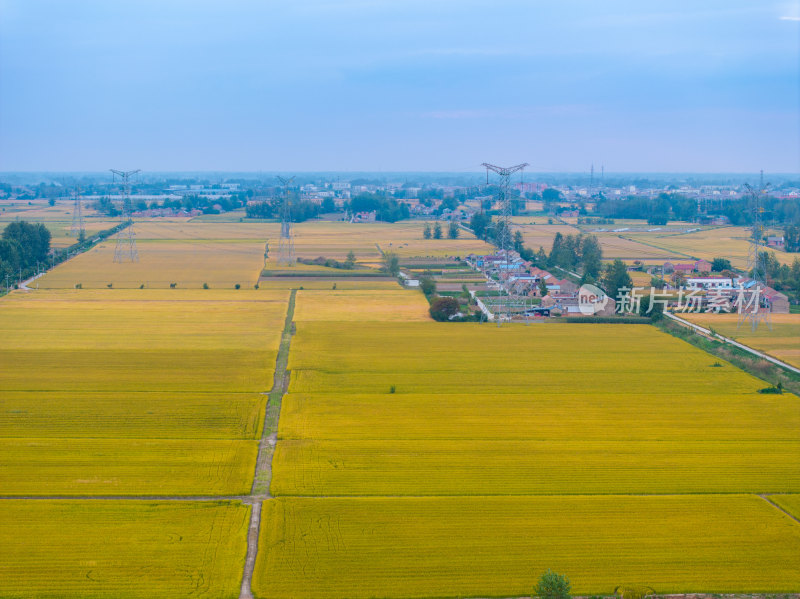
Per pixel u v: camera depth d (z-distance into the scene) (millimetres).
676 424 99938
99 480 80688
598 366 128375
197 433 94625
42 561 65312
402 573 64625
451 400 109375
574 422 100500
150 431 95062
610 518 74188
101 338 144625
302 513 74188
